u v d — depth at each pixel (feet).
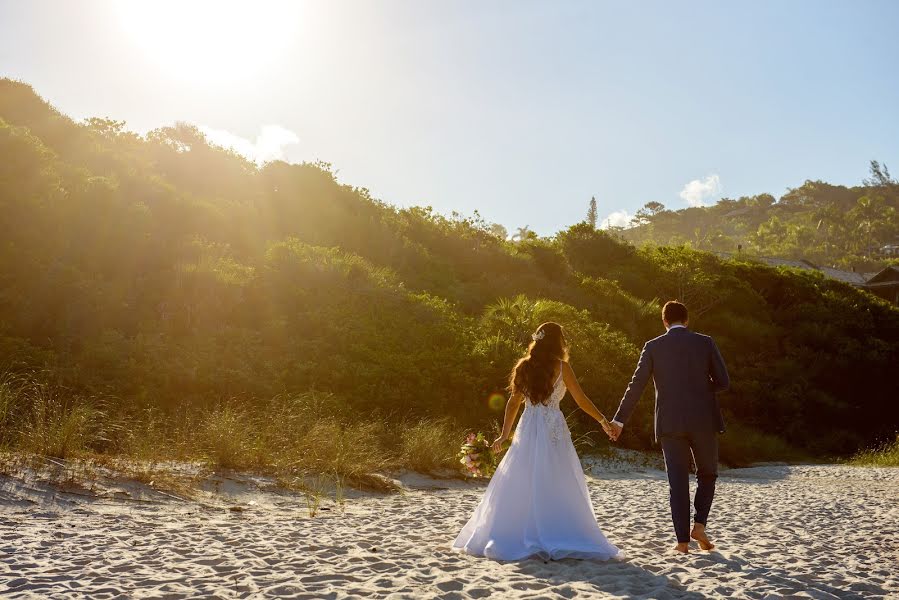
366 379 53.16
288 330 56.75
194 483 26.78
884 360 108.17
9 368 40.60
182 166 93.40
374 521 23.43
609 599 12.66
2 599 11.35
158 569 14.25
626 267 119.96
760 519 27.09
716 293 113.09
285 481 29.45
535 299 87.20
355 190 104.17
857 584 14.74
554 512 17.21
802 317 116.67
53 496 21.90
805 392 97.19
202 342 51.16
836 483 48.85
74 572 13.55
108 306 51.06
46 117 88.94
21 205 59.11
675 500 18.01
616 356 71.10
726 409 89.40
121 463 27.50
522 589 13.41
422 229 103.40
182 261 59.57
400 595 12.41
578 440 56.65
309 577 13.79
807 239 549.54
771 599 13.05
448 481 37.24
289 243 71.61
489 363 59.62
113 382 43.01
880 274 198.49
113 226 61.36
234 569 14.52
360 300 64.54
